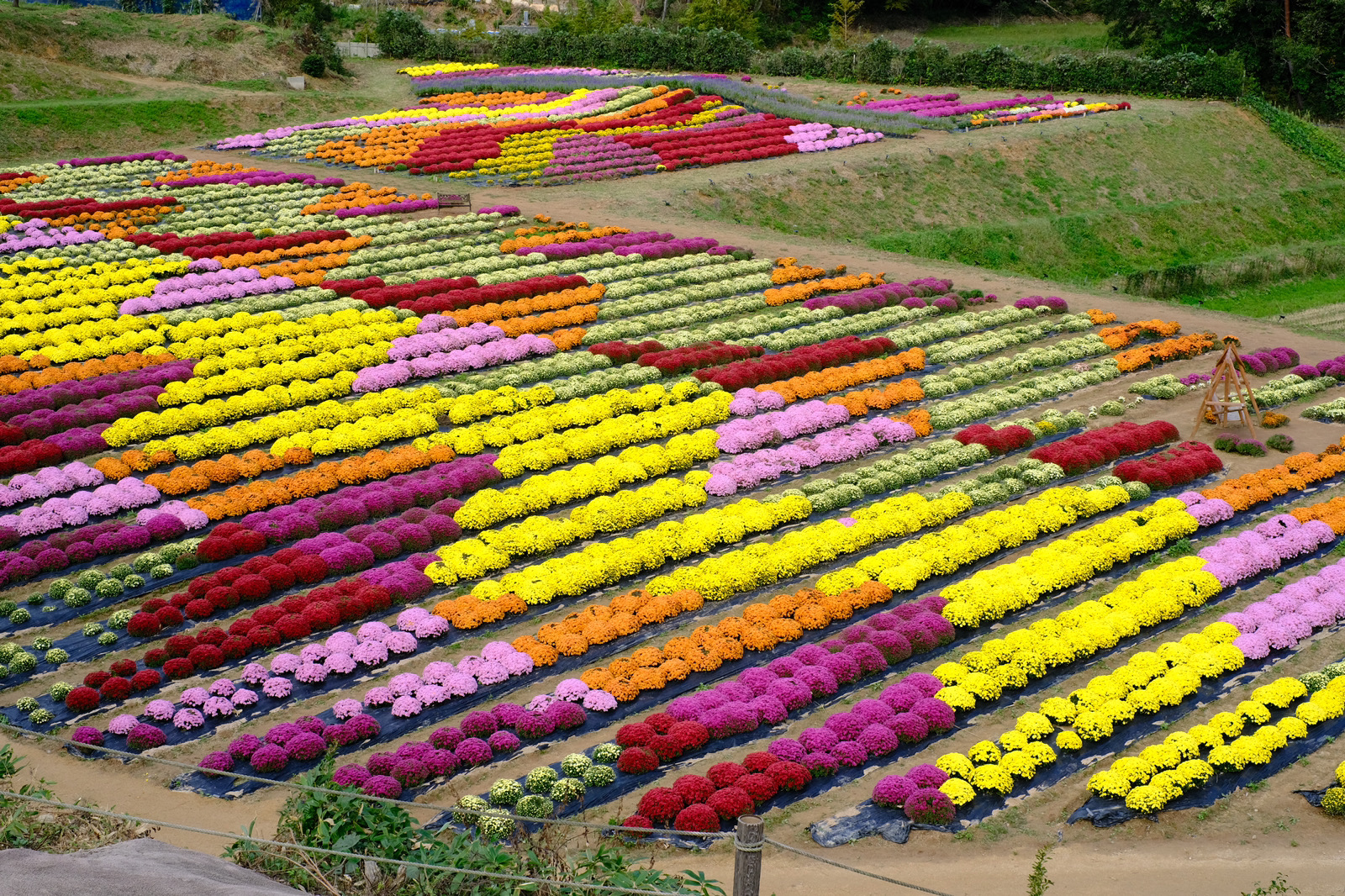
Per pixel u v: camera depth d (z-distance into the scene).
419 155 72.06
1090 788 21.75
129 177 66.62
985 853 20.31
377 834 14.38
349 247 54.91
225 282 49.91
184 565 30.50
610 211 62.38
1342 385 44.16
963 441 38.06
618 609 28.52
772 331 47.47
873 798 21.58
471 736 23.72
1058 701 24.14
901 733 23.45
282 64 92.00
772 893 18.84
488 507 33.09
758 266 54.59
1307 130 85.50
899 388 41.25
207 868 12.74
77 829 16.89
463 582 30.36
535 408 39.50
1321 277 68.75
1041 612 28.91
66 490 33.84
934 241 66.31
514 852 15.20
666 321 47.72
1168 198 75.38
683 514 34.06
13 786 19.09
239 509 33.16
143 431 36.81
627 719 24.75
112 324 44.66
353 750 23.78
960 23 133.00
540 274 52.25
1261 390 42.34
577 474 35.19
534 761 23.30
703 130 77.38
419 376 42.56
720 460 36.97
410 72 98.38
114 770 22.89
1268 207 77.38
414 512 33.00
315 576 29.98
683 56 98.50
